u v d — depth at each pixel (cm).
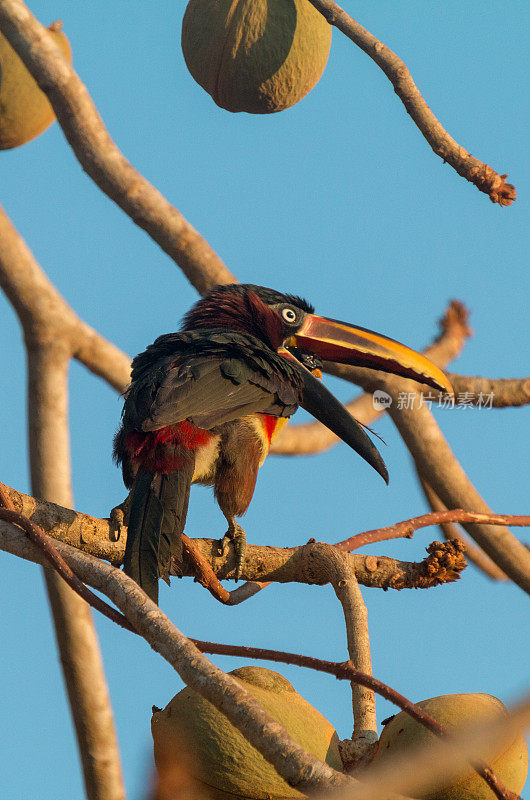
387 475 1116
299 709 658
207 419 1059
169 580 907
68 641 1039
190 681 539
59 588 1044
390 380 1238
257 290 1337
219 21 1180
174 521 948
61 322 1136
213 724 640
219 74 1196
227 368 1123
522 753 615
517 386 1280
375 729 640
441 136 1052
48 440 1123
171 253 1220
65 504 1120
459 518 916
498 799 518
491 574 1358
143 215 1183
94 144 1165
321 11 1071
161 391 1060
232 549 952
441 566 912
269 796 628
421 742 598
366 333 1289
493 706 618
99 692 1037
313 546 898
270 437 1159
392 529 896
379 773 506
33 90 1311
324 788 487
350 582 795
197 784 639
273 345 1288
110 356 1163
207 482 1130
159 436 1019
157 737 659
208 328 1277
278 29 1178
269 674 689
